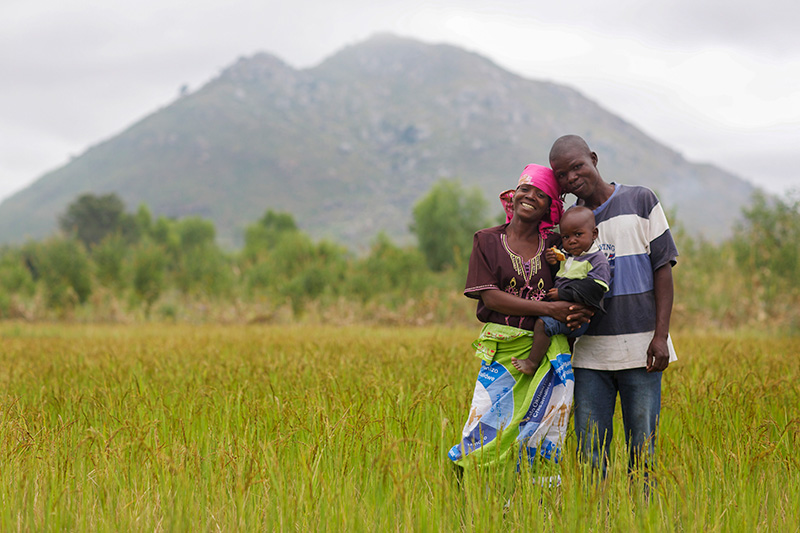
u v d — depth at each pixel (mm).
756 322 15453
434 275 24078
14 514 3229
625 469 3543
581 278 3842
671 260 4066
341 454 3826
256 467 3480
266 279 24062
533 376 3986
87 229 99312
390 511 3266
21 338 13891
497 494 3516
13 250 28953
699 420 4527
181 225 103688
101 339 12453
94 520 3191
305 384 5715
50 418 4645
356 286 22328
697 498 3244
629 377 4172
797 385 5480
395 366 6480
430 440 4316
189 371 6688
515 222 4090
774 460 3787
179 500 3281
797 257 16719
